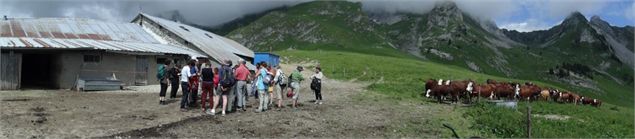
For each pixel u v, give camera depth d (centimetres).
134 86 3706
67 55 3484
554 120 2505
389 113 2320
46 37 3922
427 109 2559
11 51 3175
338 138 1669
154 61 4084
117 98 2531
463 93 3191
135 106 2180
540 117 2569
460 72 8744
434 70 8456
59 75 3447
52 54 3525
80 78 3156
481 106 2683
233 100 2098
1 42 3338
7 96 2520
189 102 2225
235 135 1608
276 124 1833
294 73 2323
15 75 3173
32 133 1493
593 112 3600
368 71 7456
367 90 3781
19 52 3278
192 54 4519
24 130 1530
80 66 3525
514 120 2280
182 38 5038
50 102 2245
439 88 2995
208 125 1741
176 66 2489
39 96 2562
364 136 1736
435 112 2444
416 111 2452
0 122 1636
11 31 3878
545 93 4194
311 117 2042
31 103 2173
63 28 4262
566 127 2322
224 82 1942
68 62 3484
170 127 1667
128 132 1550
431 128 2002
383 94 3375
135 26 5119
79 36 4191
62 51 3459
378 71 7512
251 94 2569
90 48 3472
